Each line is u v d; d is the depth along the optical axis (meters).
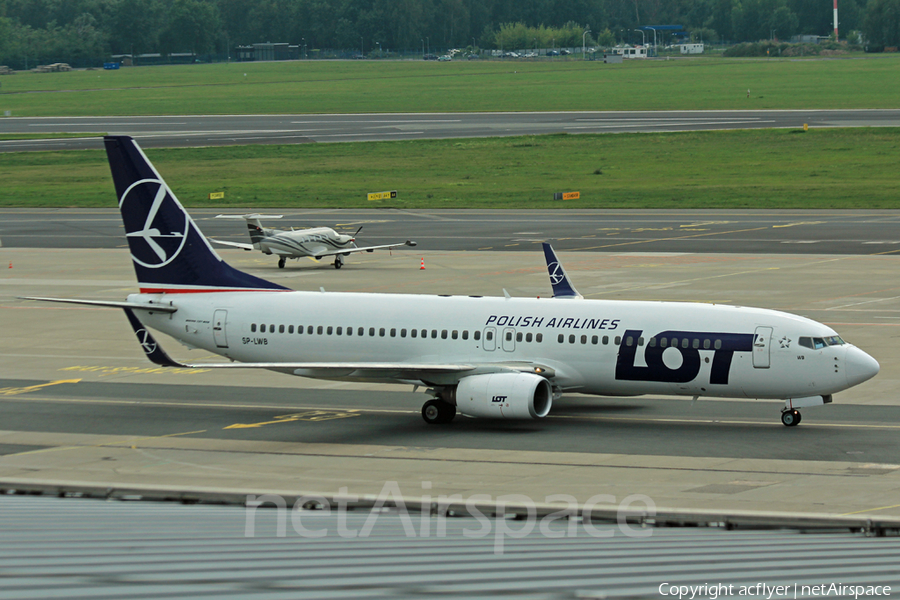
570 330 132.12
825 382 122.50
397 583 36.66
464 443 122.44
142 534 50.75
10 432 131.00
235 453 119.31
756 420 132.25
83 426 134.00
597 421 133.38
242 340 146.25
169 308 149.12
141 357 180.75
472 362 135.38
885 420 129.75
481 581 37.50
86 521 56.84
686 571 41.16
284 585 35.62
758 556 46.34
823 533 61.41
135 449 121.94
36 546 45.00
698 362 126.62
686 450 117.00
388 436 127.06
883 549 50.38
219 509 66.75
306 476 108.62
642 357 128.50
